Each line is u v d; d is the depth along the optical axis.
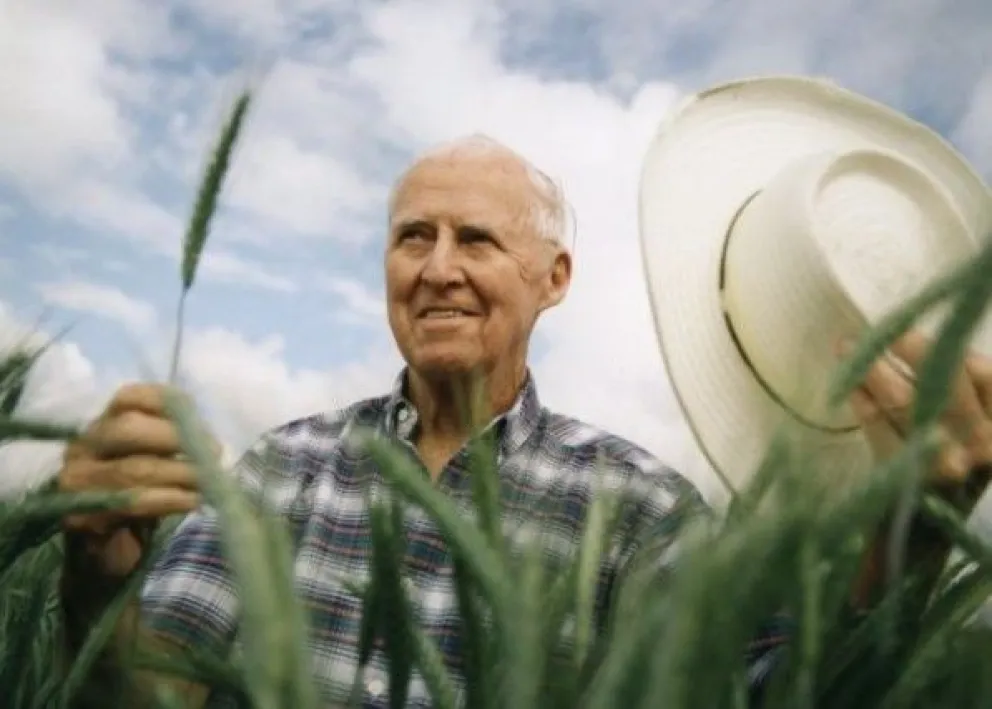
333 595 1.34
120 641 0.51
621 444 1.66
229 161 0.53
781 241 1.16
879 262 1.13
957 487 0.51
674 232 1.42
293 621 0.28
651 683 0.28
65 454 0.60
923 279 0.96
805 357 0.53
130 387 0.60
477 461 0.49
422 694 0.78
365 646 0.48
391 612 0.46
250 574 0.28
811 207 1.13
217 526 0.29
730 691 0.38
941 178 1.46
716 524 0.33
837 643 0.46
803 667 0.36
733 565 0.29
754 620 0.29
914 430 0.33
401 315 1.84
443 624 1.00
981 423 0.52
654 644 0.30
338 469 1.60
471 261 1.82
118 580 0.71
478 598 0.44
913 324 0.35
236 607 0.30
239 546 0.28
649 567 0.40
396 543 0.47
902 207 1.22
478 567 0.37
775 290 1.15
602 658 0.42
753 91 1.53
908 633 0.48
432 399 1.75
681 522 0.39
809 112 1.58
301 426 1.79
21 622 0.63
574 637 0.45
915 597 0.49
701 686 0.28
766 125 1.56
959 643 0.47
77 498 0.49
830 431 0.35
